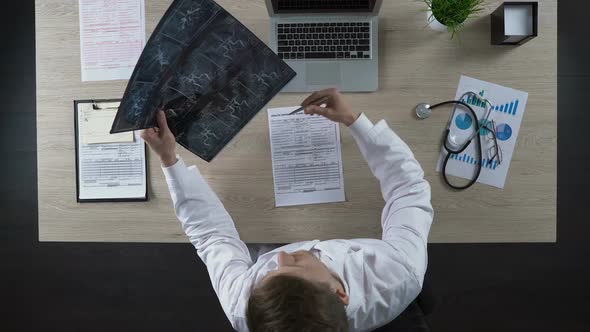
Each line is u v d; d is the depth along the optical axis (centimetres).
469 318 189
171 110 113
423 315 127
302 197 130
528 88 128
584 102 189
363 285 96
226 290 102
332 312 66
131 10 131
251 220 131
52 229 133
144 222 132
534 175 128
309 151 130
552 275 188
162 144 111
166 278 194
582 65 189
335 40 126
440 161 129
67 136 133
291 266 76
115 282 196
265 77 115
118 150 131
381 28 129
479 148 127
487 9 128
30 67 198
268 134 130
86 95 133
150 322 194
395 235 105
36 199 198
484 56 129
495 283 189
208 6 105
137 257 195
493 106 128
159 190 131
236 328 102
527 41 127
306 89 128
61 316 197
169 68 106
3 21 199
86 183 132
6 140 198
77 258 197
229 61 111
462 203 129
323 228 130
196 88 111
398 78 130
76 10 132
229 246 110
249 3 129
